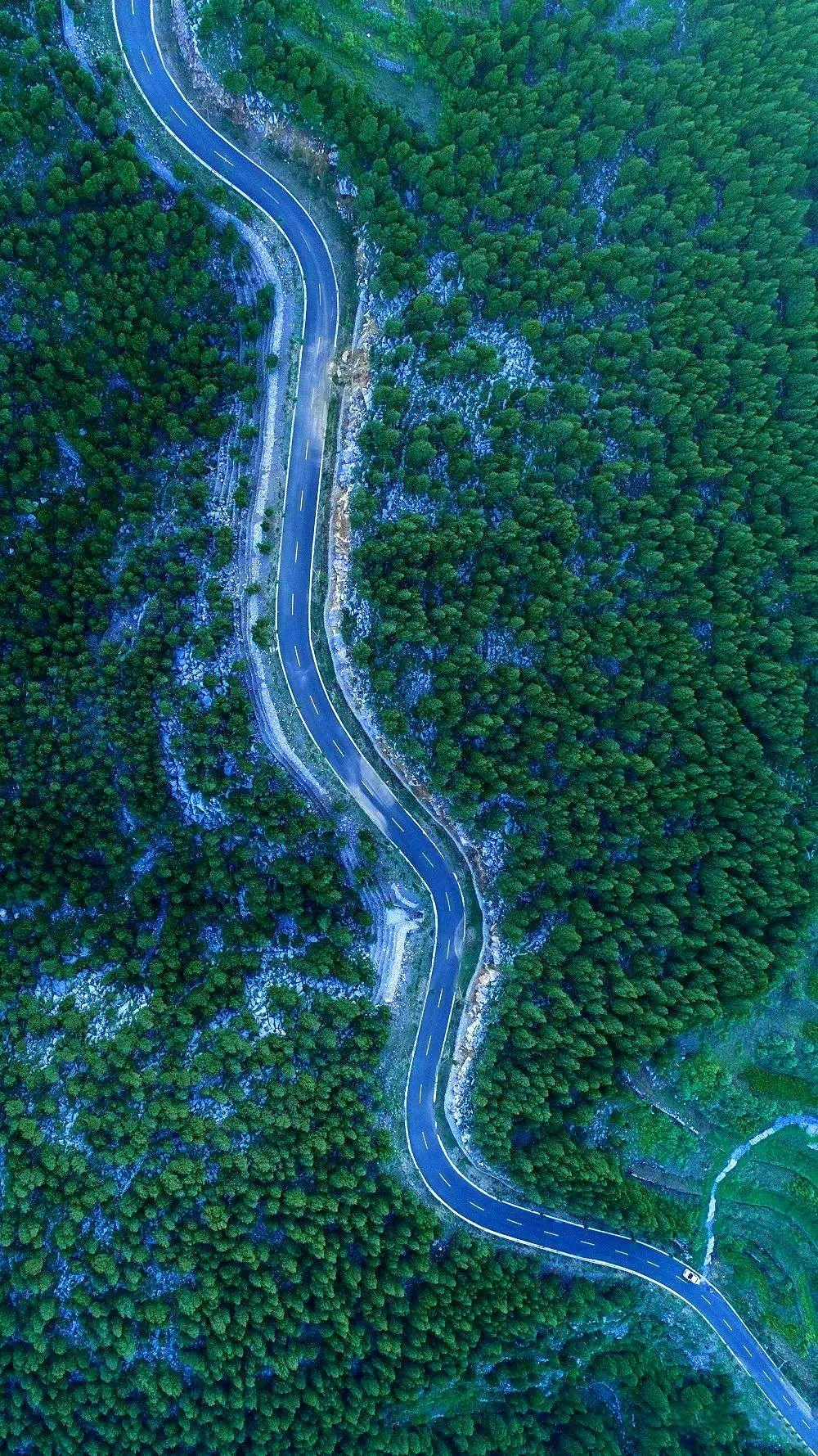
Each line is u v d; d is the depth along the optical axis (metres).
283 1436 63.81
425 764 69.00
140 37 64.81
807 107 66.06
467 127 64.38
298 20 62.69
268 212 68.38
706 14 67.00
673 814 69.12
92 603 66.38
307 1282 63.47
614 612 67.56
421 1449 66.19
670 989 67.69
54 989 66.50
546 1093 66.88
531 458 66.56
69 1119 62.31
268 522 69.06
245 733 67.81
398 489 67.25
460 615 65.75
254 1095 65.12
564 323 66.88
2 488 63.38
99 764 67.31
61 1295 60.41
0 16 58.09
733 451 67.44
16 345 61.34
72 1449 60.38
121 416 65.06
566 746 67.12
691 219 66.81
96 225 60.69
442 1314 65.31
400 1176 69.00
